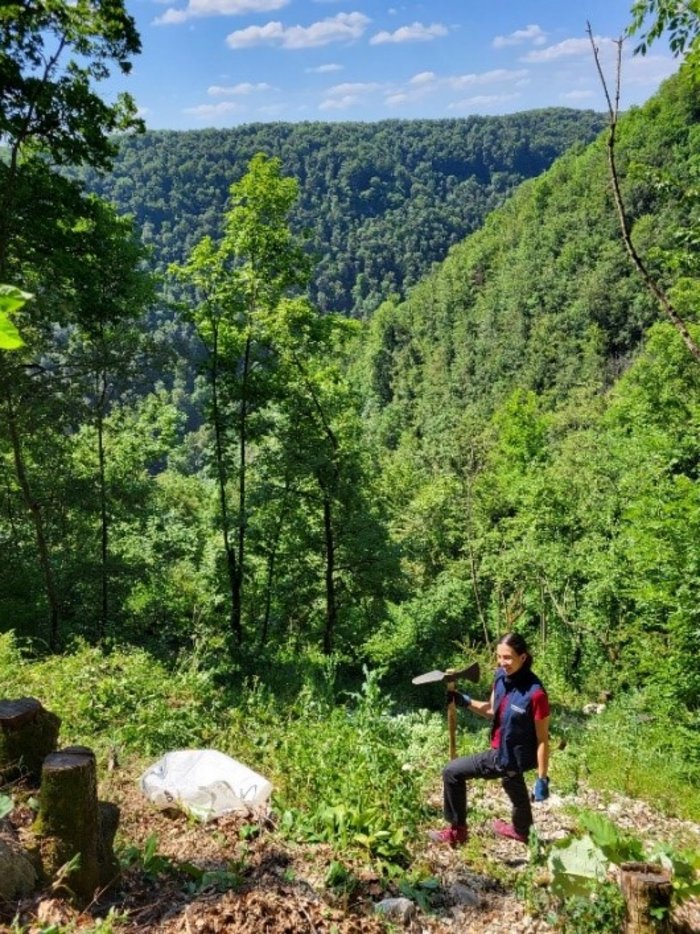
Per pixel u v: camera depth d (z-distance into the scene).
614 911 4.20
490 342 104.75
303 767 6.23
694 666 12.45
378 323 141.75
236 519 19.69
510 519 24.45
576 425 50.66
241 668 14.96
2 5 11.70
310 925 3.86
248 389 19.52
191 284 19.34
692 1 6.06
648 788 8.59
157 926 3.66
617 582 19.03
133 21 13.07
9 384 13.80
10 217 13.54
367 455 20.91
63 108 13.27
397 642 20.45
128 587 16.83
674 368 20.48
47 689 8.19
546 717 4.91
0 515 15.61
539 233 111.81
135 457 19.84
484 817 6.04
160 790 5.29
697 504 13.49
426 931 4.16
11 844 3.54
